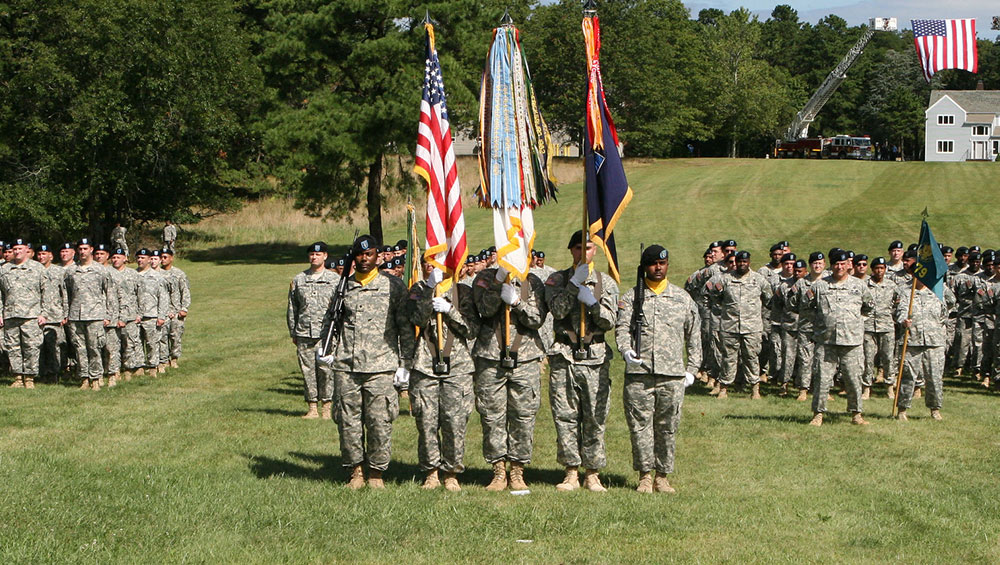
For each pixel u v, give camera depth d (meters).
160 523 7.71
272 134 39.69
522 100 9.25
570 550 7.21
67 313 15.31
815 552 7.29
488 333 9.04
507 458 9.20
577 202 51.38
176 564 6.76
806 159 77.25
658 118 80.25
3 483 8.76
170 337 17.89
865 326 15.41
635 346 9.07
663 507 8.49
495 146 9.05
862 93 111.31
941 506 8.73
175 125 41.78
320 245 12.91
